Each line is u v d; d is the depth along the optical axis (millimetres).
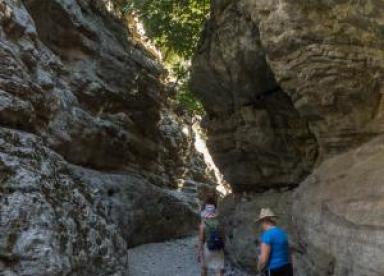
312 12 8047
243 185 13000
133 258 13367
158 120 20125
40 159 7977
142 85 18578
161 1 16219
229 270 11875
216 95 12930
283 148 10938
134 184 16094
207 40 12484
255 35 9953
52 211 7336
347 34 7883
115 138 16297
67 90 13766
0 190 6746
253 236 11398
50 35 14242
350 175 7078
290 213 9789
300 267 8391
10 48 8633
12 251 6344
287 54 8484
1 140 7262
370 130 7945
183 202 19250
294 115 10453
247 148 12008
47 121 9680
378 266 5355
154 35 17594
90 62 15820
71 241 7652
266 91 10969
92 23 16453
